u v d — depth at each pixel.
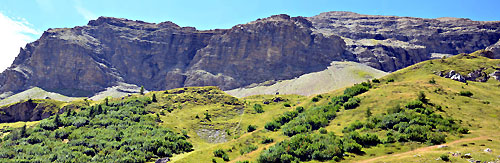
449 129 68.19
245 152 84.31
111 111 131.75
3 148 94.06
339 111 98.75
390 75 143.62
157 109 147.12
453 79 126.25
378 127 75.94
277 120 111.94
